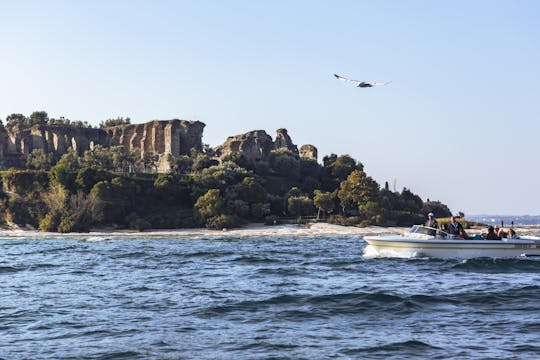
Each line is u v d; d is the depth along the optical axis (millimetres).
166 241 108375
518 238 50125
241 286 36688
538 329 24047
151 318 26969
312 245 90125
